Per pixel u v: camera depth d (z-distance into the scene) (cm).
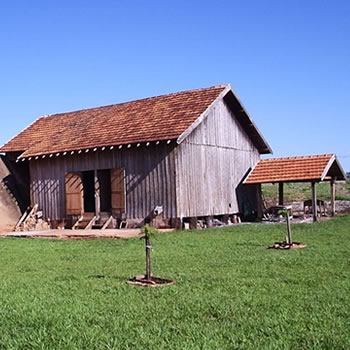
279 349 551
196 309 731
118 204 2364
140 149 2309
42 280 1014
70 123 2844
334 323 643
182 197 2241
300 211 2994
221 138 2548
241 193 2672
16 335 637
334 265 1080
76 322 681
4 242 1944
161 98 2609
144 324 666
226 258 1238
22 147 2791
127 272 1077
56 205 2567
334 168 2641
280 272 1013
